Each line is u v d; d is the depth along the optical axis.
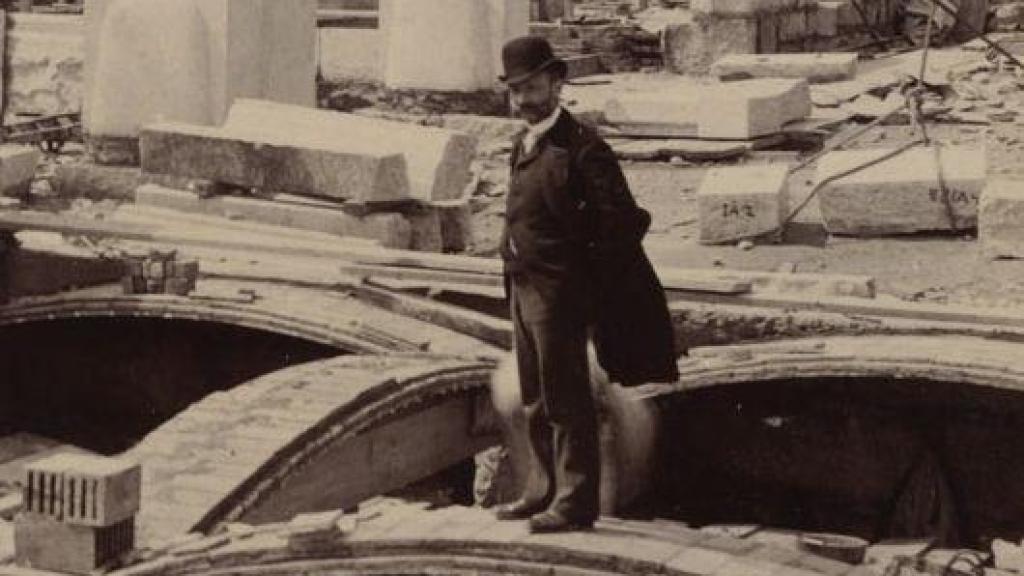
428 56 21.25
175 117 18.58
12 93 22.67
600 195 7.39
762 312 13.34
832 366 12.46
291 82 19.61
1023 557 12.24
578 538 7.64
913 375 12.28
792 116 21.80
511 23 21.16
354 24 26.41
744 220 16.69
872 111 22.56
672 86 25.00
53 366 14.89
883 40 29.19
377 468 10.98
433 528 7.93
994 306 14.09
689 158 20.77
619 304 7.54
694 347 13.41
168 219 16.70
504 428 9.23
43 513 8.11
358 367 11.52
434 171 16.22
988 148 17.36
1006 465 13.23
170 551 8.30
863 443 13.59
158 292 14.03
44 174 19.42
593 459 7.72
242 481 9.47
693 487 13.95
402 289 14.26
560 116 7.51
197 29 18.55
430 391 11.28
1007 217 15.83
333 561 7.89
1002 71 24.23
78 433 14.77
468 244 16.53
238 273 14.68
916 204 16.78
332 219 15.92
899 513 13.31
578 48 27.27
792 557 7.62
